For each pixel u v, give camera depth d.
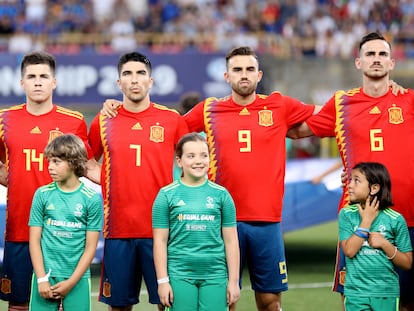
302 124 10.20
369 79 9.73
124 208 9.72
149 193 9.73
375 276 8.99
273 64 30.94
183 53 27.91
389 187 9.10
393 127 9.62
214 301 8.92
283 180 10.03
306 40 31.97
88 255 9.09
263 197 9.84
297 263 16.45
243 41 31.39
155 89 27.83
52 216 9.09
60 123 10.00
